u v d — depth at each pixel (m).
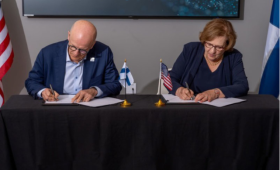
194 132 1.92
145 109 1.88
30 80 2.22
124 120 1.89
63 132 1.88
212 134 1.93
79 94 2.04
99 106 1.92
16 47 3.26
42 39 3.26
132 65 3.37
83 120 1.88
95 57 2.29
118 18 3.25
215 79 2.33
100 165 1.93
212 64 2.35
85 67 2.28
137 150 1.92
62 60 2.26
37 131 1.87
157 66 3.38
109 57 2.34
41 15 3.17
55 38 3.26
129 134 1.91
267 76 3.05
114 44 3.31
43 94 2.07
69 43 2.11
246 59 3.41
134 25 3.29
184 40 3.34
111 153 1.92
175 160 1.96
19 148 1.89
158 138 1.91
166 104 1.99
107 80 2.32
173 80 2.32
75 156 1.92
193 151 1.94
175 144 1.93
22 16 3.21
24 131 1.87
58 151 1.90
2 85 3.23
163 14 3.23
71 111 1.87
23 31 3.23
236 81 2.28
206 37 2.16
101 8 3.20
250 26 3.35
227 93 2.16
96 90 2.13
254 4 3.30
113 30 3.28
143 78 3.40
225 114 1.91
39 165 1.91
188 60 2.38
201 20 3.30
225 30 2.13
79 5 3.18
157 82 3.42
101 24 3.26
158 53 3.35
